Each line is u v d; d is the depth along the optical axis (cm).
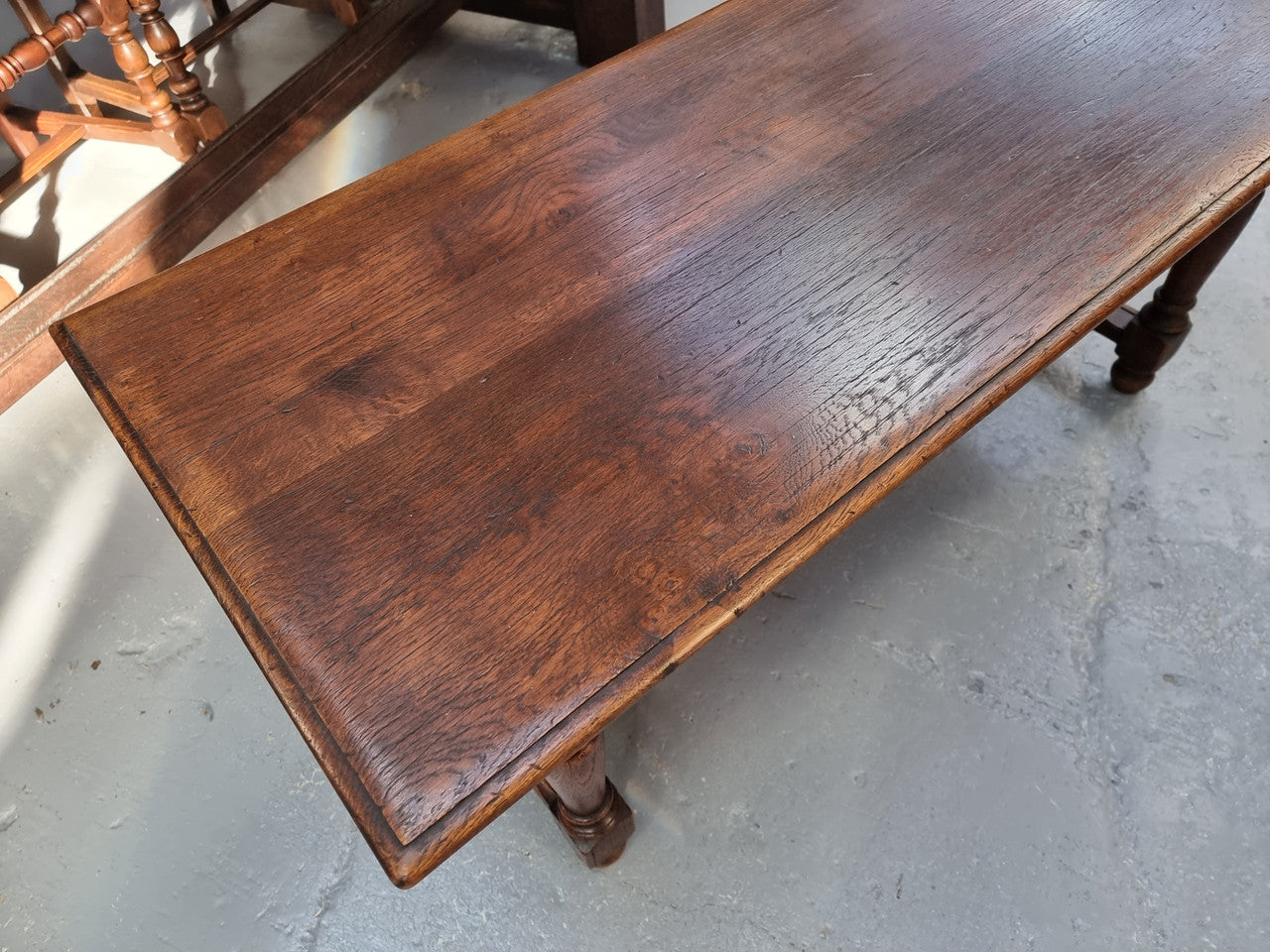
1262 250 198
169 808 140
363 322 106
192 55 209
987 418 176
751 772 139
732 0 145
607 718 79
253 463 95
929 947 124
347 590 86
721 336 103
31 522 173
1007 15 138
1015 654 149
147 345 105
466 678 80
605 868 131
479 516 91
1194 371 181
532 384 100
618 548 88
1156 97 124
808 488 91
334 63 233
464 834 74
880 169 118
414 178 121
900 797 136
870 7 141
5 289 188
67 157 234
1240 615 151
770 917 127
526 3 253
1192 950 122
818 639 151
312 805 139
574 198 117
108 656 155
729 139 124
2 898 133
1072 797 135
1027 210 112
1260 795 134
